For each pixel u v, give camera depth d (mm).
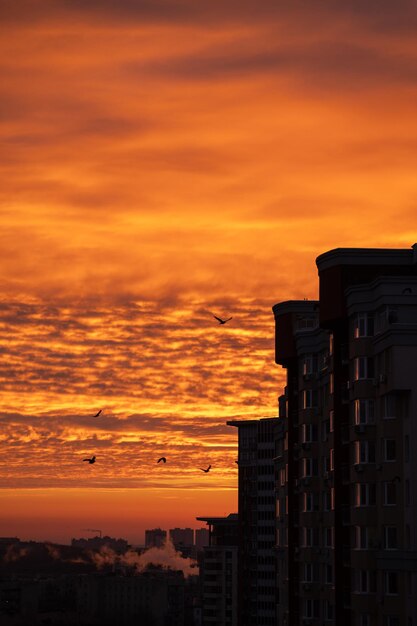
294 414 161625
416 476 112250
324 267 133125
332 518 137625
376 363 120688
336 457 130750
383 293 119125
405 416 115312
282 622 172250
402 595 112875
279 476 181625
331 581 137000
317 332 146750
